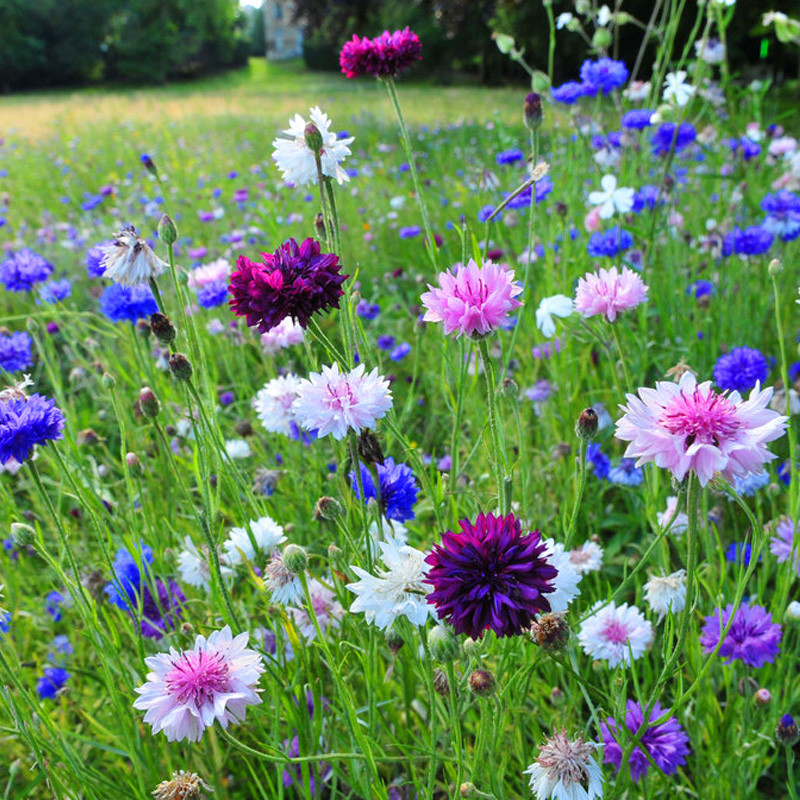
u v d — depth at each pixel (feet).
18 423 1.49
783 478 2.27
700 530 1.92
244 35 51.98
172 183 7.63
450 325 1.37
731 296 3.00
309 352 1.70
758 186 3.87
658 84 3.08
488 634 1.49
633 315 2.88
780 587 1.81
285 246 1.49
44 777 1.60
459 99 16.17
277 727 1.60
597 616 1.68
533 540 1.18
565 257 2.81
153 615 1.92
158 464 2.29
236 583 2.01
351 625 1.60
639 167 3.59
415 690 1.87
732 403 1.17
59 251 5.32
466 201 4.92
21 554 2.39
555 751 1.32
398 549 1.34
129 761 1.88
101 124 14.03
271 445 2.51
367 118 11.71
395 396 3.07
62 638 2.11
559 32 16.66
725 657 1.65
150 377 2.43
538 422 2.81
